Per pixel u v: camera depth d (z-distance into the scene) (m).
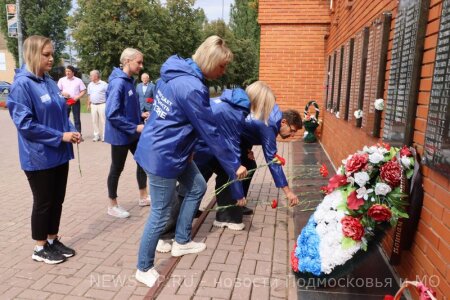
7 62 45.31
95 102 9.93
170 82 2.70
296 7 9.63
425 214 2.41
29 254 3.45
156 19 29.48
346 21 6.37
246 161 4.11
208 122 2.70
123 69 4.16
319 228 2.68
